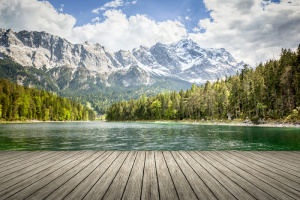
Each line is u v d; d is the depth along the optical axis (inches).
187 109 4288.9
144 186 170.6
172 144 807.7
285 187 169.6
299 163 262.4
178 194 152.5
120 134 1331.2
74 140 960.3
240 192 157.1
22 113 4402.1
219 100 3644.2
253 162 267.0
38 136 1177.4
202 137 1100.5
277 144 805.2
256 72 3319.4
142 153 329.1
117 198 143.5
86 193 152.7
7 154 318.7
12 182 179.0
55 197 144.3
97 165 246.2
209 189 163.9
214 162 265.9
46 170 221.9
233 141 907.4
